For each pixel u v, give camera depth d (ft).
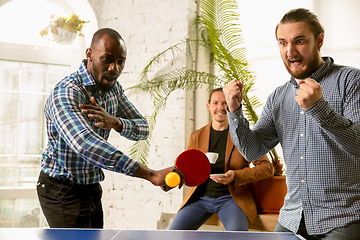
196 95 9.32
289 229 4.63
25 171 10.03
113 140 9.84
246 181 7.39
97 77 5.14
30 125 10.14
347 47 8.45
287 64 4.52
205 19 8.82
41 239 3.54
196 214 7.41
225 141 8.00
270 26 9.20
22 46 10.07
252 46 9.39
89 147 4.32
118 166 4.28
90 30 10.59
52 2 10.68
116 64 5.09
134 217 9.40
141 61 9.62
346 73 4.35
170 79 8.96
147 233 3.92
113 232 3.93
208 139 8.04
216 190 7.57
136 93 9.64
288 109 4.82
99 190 5.57
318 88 3.73
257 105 9.25
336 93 4.35
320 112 3.76
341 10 8.52
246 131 4.95
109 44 4.97
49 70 10.41
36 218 10.02
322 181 4.35
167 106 9.17
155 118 9.26
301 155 4.55
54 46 10.57
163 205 9.08
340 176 4.27
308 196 4.44
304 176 4.49
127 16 9.86
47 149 5.28
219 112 7.95
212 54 9.61
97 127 5.35
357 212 4.17
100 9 10.25
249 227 7.62
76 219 5.04
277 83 9.09
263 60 9.26
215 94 8.11
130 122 5.64
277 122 4.98
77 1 10.35
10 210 9.82
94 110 4.75
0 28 10.19
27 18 10.49
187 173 4.53
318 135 4.40
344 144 3.87
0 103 9.92
